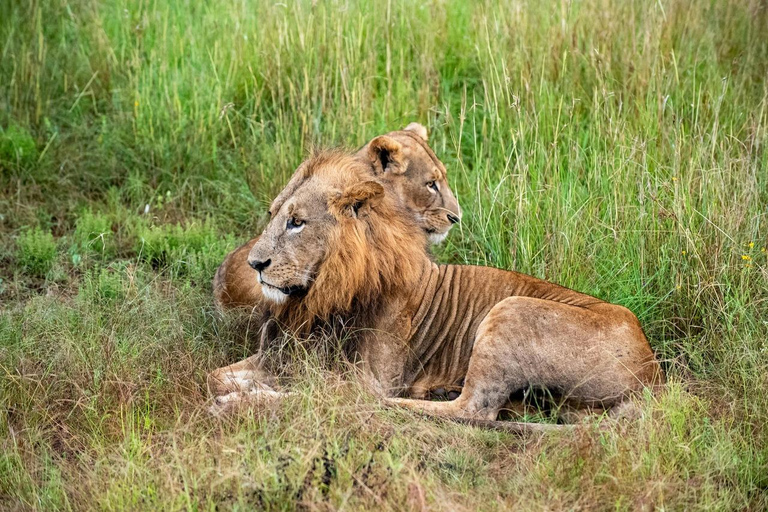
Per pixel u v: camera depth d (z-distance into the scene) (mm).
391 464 7266
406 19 15859
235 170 13875
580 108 14125
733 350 9508
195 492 7188
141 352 9469
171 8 16750
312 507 6887
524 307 8922
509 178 12672
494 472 8047
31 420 8547
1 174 13555
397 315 9398
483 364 8914
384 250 9250
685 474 7734
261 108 14570
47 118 14383
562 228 11414
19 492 7586
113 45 15883
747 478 7852
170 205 13500
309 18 14852
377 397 8922
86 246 12195
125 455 7750
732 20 15586
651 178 11836
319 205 9016
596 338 8820
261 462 7363
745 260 10484
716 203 11250
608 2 15188
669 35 14867
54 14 16266
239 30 15555
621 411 8656
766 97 13383
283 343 9219
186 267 12078
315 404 8375
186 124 14266
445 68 15641
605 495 7406
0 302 11180
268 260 8977
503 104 13844
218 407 8641
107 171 13977
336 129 13883
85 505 7398
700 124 12523
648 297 10727
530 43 15055
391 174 11516
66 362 9164
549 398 8953
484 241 12039
